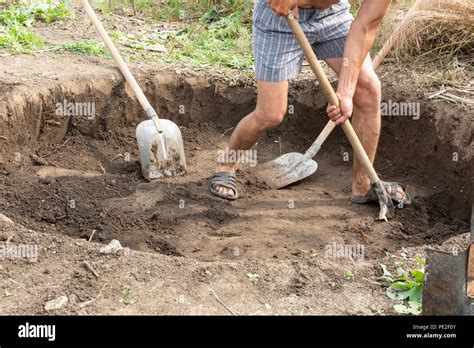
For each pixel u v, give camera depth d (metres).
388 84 5.78
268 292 3.53
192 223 4.81
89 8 5.73
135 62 6.30
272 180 5.43
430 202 5.15
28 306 3.38
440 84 5.67
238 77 6.25
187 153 5.95
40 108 5.59
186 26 7.33
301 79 6.14
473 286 3.13
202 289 3.52
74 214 4.80
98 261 3.70
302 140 6.14
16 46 6.20
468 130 5.13
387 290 3.56
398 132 5.70
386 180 5.54
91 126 5.89
